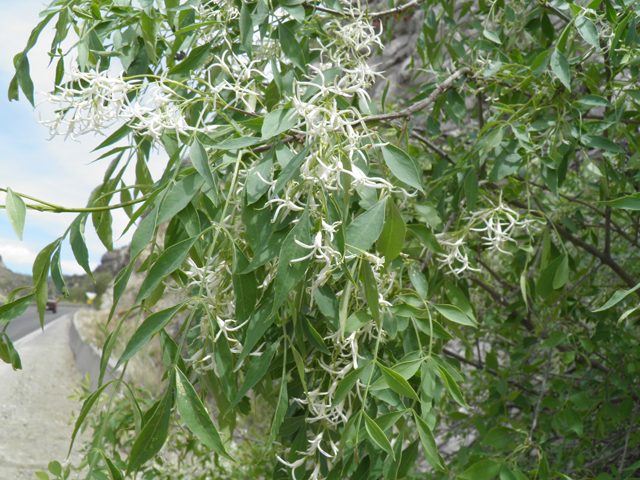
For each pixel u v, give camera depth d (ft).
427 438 2.33
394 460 2.36
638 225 6.09
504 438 3.96
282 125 2.41
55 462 2.76
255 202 2.45
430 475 7.50
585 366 6.37
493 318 6.87
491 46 5.16
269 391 3.06
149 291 2.19
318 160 2.18
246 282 2.37
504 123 4.01
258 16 3.50
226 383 2.32
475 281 6.10
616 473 5.15
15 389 27.40
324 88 2.38
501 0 5.26
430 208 3.52
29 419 22.36
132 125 2.67
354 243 2.30
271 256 2.32
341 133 2.39
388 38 5.49
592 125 4.36
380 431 2.24
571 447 6.66
